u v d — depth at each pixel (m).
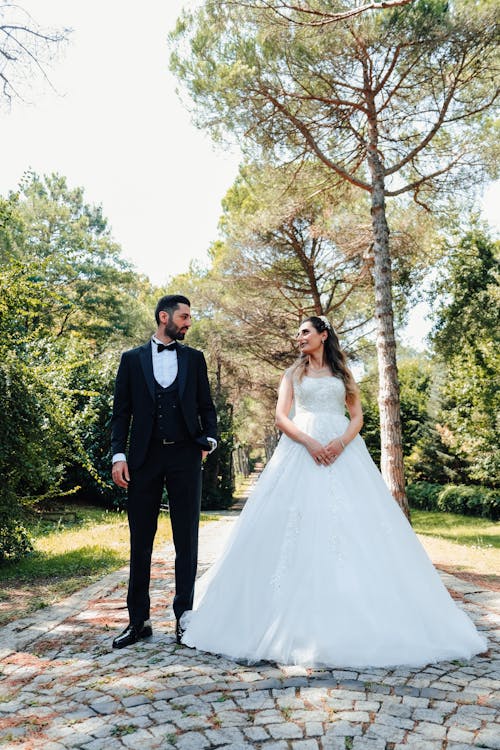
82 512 12.53
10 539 6.05
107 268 25.69
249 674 2.52
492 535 13.77
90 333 25.38
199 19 10.05
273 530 2.97
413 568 2.95
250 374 20.88
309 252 16.06
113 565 5.75
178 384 3.21
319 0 9.17
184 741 1.91
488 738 1.91
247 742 1.90
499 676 2.49
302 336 3.53
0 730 2.02
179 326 3.31
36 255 22.80
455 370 18.44
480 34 9.20
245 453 49.00
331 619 2.64
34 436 6.14
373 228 10.18
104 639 3.12
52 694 2.35
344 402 3.52
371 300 16.33
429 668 2.58
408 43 9.31
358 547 2.84
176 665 2.65
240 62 9.70
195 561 3.21
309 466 3.12
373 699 2.23
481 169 10.97
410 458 24.31
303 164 11.67
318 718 2.07
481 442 17.47
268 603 2.80
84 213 27.27
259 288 16.42
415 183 10.66
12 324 6.43
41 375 6.63
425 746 1.86
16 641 3.09
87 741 1.93
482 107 10.30
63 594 4.39
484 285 18.77
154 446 3.16
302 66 9.77
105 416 13.41
